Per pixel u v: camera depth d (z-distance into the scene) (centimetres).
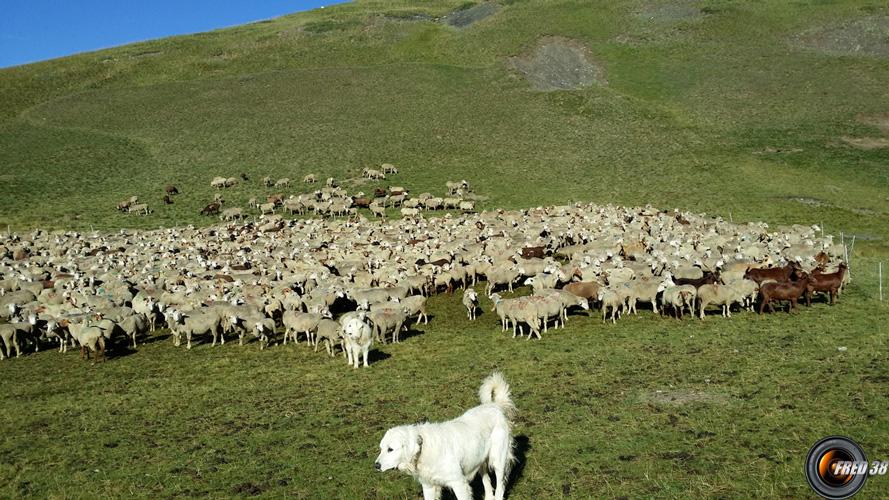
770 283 2586
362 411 1741
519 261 3306
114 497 1349
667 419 1541
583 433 1494
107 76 10694
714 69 9275
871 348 1989
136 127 8331
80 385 2138
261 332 2470
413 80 9625
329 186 6359
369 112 8544
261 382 2064
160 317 2997
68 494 1377
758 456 1329
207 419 1764
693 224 4509
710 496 1197
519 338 2423
